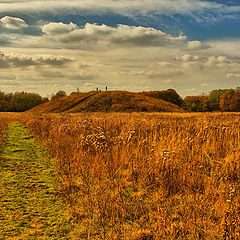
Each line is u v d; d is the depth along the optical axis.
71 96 81.38
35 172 6.45
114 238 3.41
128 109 62.78
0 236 3.39
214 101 98.12
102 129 9.67
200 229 3.67
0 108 114.12
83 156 6.96
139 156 6.64
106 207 4.35
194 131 10.12
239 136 8.82
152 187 5.39
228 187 5.02
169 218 3.99
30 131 15.00
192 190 5.18
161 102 74.69
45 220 3.95
